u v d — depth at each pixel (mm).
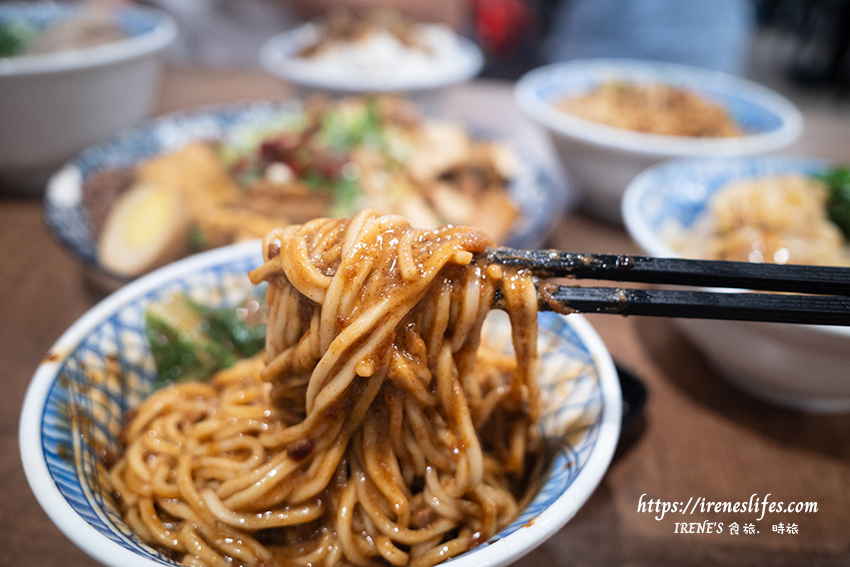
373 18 621
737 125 503
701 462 329
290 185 432
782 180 410
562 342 288
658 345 378
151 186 414
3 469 309
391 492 239
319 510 247
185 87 626
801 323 229
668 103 506
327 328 218
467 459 240
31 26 542
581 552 282
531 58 928
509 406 285
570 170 460
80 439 245
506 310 235
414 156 467
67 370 253
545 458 265
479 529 249
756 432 342
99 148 442
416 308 230
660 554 283
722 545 288
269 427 267
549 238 447
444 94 566
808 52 1016
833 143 562
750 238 376
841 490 322
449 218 422
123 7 553
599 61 749
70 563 267
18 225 443
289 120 495
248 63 739
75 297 390
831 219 407
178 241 393
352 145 472
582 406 258
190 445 269
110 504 239
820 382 326
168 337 305
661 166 432
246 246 330
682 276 230
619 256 234
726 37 755
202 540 240
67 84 436
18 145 442
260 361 308
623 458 329
